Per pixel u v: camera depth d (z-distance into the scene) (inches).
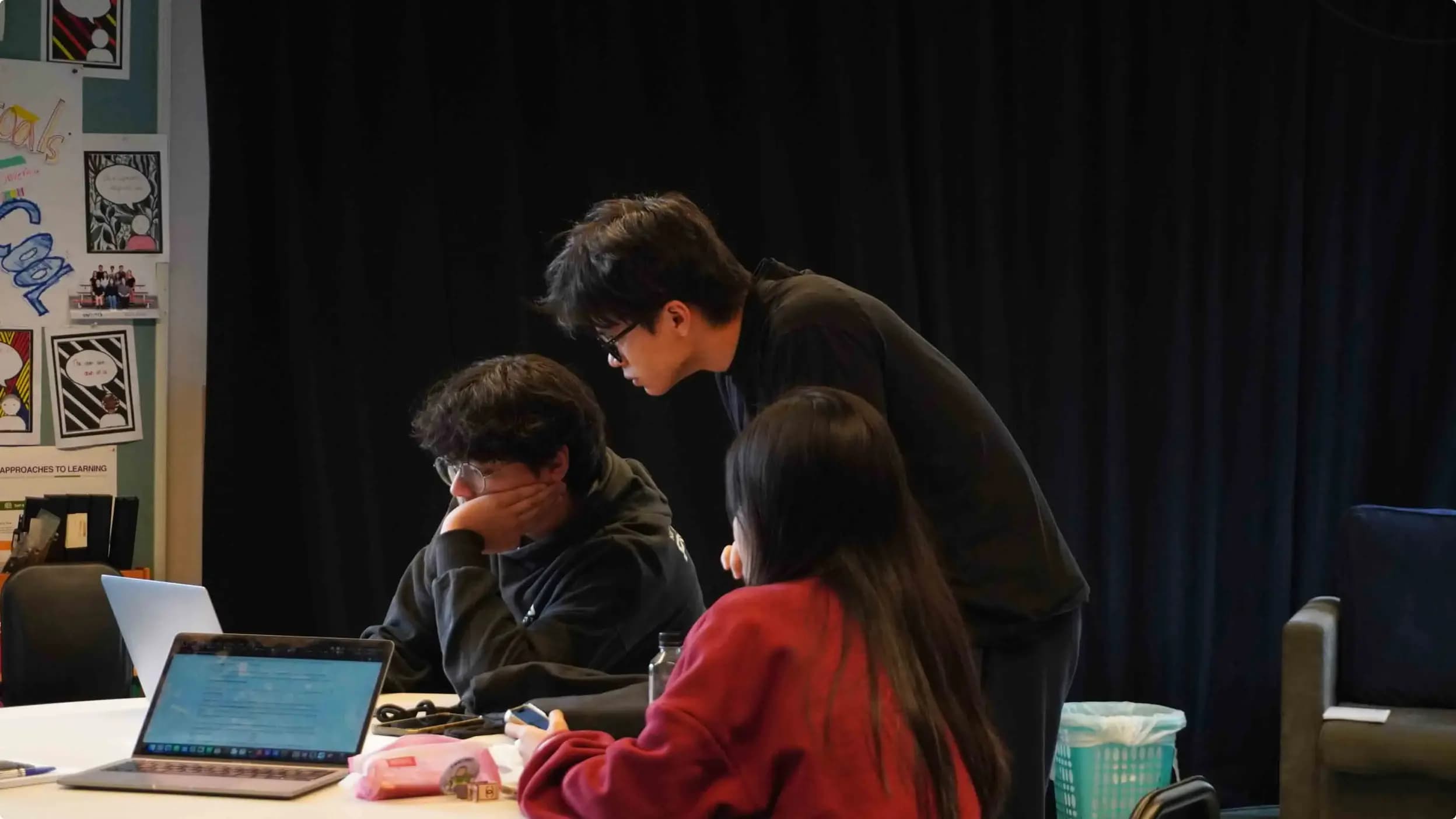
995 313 165.6
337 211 146.9
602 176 156.3
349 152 147.3
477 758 60.7
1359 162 174.9
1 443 146.6
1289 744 140.9
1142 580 171.2
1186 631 171.2
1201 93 171.2
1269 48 171.3
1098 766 150.9
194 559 155.4
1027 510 75.4
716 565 158.6
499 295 153.0
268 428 147.8
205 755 67.1
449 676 81.9
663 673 70.6
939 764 51.9
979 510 74.0
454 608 82.3
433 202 150.6
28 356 147.9
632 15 158.6
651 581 89.0
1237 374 172.9
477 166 154.1
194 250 155.8
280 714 67.7
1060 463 168.2
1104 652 169.0
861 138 162.1
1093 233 171.6
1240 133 172.7
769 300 74.1
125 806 59.1
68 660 116.2
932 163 163.8
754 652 52.9
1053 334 168.4
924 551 56.2
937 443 73.8
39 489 148.2
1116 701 168.9
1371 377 177.3
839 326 70.9
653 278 71.6
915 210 165.0
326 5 147.6
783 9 161.9
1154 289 171.0
